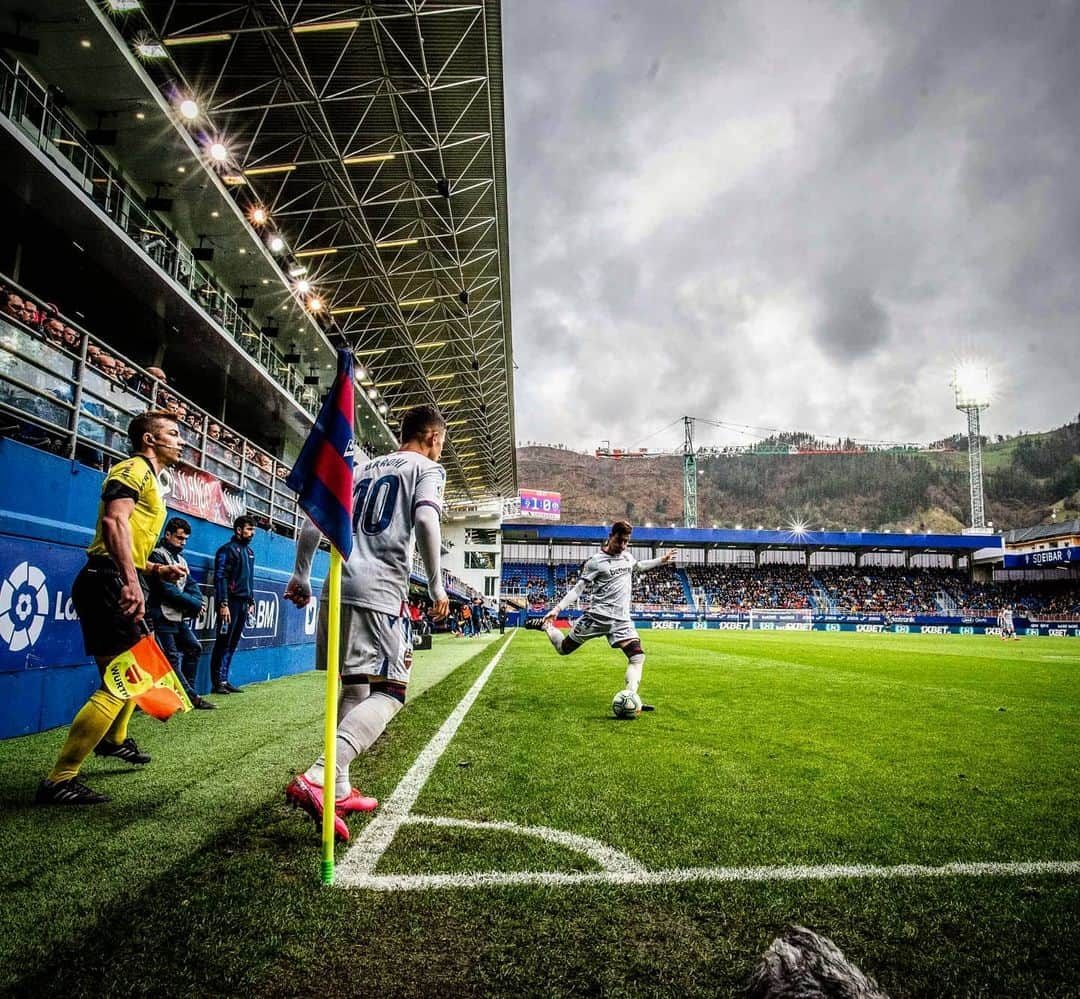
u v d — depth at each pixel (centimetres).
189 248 1580
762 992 116
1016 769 380
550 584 5688
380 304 2683
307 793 221
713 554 6228
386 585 257
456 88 1684
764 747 432
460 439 4647
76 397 583
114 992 142
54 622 464
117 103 1177
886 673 1084
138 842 234
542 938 170
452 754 396
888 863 226
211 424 905
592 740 447
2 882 197
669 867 218
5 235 1090
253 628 794
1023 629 4881
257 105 1631
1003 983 154
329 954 160
